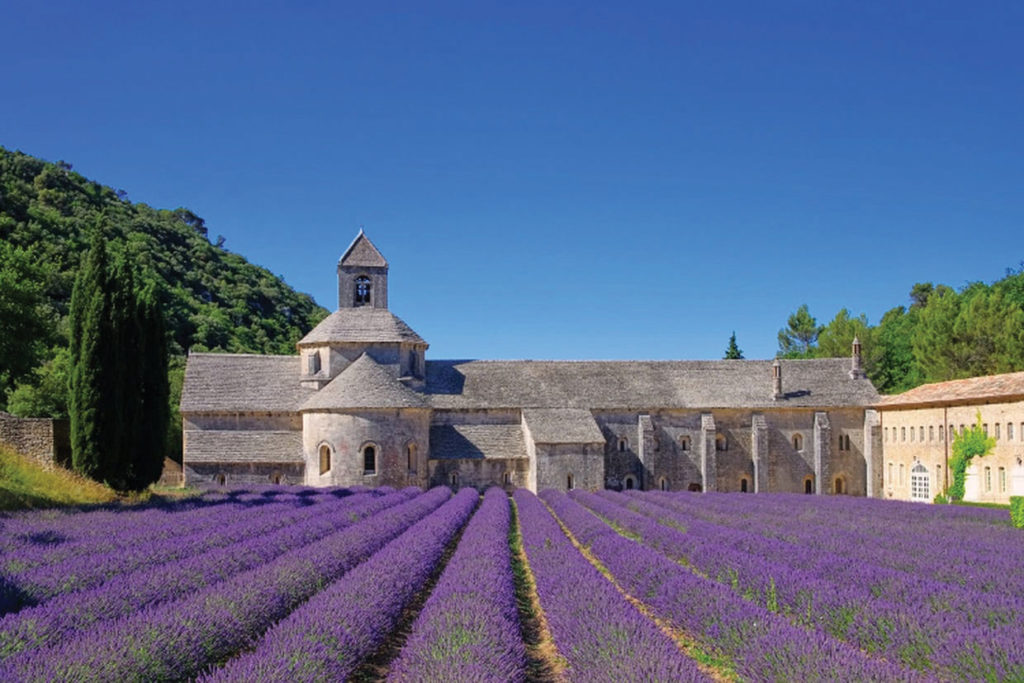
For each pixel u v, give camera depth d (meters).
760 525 35.78
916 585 19.66
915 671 12.98
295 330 139.12
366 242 66.75
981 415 52.94
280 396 62.94
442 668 12.27
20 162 145.88
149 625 13.95
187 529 29.73
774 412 68.00
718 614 16.44
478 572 20.80
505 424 65.31
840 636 16.66
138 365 45.66
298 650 12.81
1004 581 21.19
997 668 12.81
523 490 58.47
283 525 32.72
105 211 143.50
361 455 57.69
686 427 67.31
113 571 20.94
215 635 14.52
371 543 26.91
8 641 13.27
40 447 45.53
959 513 43.22
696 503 49.34
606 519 42.44
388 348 63.84
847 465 67.88
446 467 61.84
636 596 22.33
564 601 17.56
